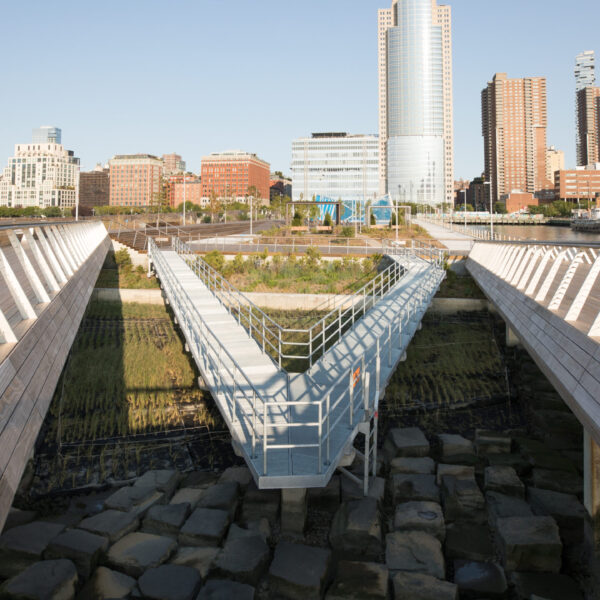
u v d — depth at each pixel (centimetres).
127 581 853
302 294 2662
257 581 867
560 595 875
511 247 1914
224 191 19800
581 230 9469
